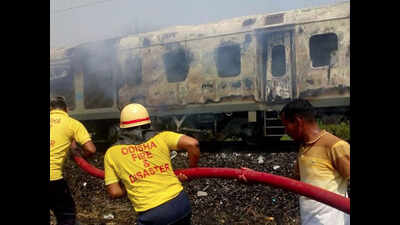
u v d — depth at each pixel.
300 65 7.20
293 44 7.29
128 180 2.32
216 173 2.43
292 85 7.28
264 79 7.58
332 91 6.89
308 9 7.27
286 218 3.76
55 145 3.24
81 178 6.14
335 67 6.86
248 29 7.70
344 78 6.78
